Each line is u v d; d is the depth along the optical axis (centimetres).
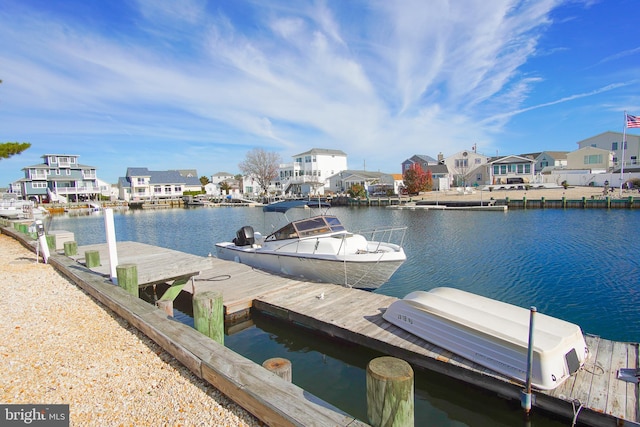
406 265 1334
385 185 5597
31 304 660
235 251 1208
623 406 392
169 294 802
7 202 4141
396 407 255
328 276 933
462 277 1165
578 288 1020
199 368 391
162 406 347
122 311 575
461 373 486
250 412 327
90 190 6406
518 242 1708
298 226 1019
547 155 5769
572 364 450
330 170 6969
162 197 7244
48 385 388
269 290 860
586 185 4522
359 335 602
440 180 5488
